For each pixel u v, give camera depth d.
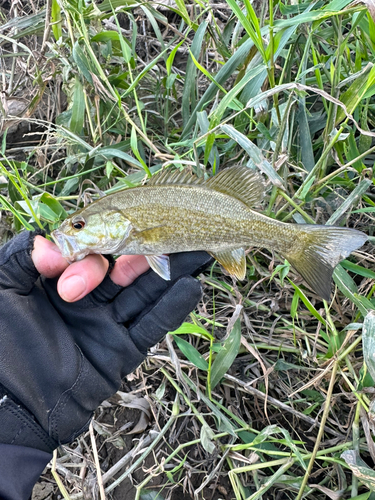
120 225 0.30
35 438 0.31
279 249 0.32
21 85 0.59
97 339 0.33
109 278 0.34
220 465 0.43
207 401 0.42
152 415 0.46
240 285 0.51
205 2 0.51
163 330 0.33
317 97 0.53
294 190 0.50
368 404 0.37
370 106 0.47
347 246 0.31
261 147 0.48
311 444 0.46
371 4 0.33
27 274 0.32
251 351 0.44
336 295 0.47
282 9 0.41
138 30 0.63
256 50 0.45
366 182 0.40
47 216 0.40
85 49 0.48
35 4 0.63
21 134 0.58
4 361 0.30
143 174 0.45
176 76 0.51
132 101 0.56
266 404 0.45
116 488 0.43
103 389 0.33
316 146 0.50
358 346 0.45
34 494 0.43
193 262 0.33
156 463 0.41
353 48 0.50
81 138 0.51
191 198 0.30
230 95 0.39
